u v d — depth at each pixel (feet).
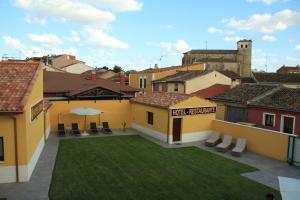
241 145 65.72
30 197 39.68
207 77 136.87
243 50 301.43
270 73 170.60
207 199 40.60
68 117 86.94
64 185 44.19
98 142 72.95
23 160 44.86
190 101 75.31
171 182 46.50
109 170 51.62
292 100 79.92
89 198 39.99
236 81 155.22
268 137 62.49
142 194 41.70
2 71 53.83
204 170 52.65
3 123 43.60
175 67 171.53
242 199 40.91
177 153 63.82
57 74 124.36
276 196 41.98
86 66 237.45
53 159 57.47
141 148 67.56
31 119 49.11
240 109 92.63
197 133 77.36
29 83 50.47
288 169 54.44
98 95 94.53
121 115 93.04
